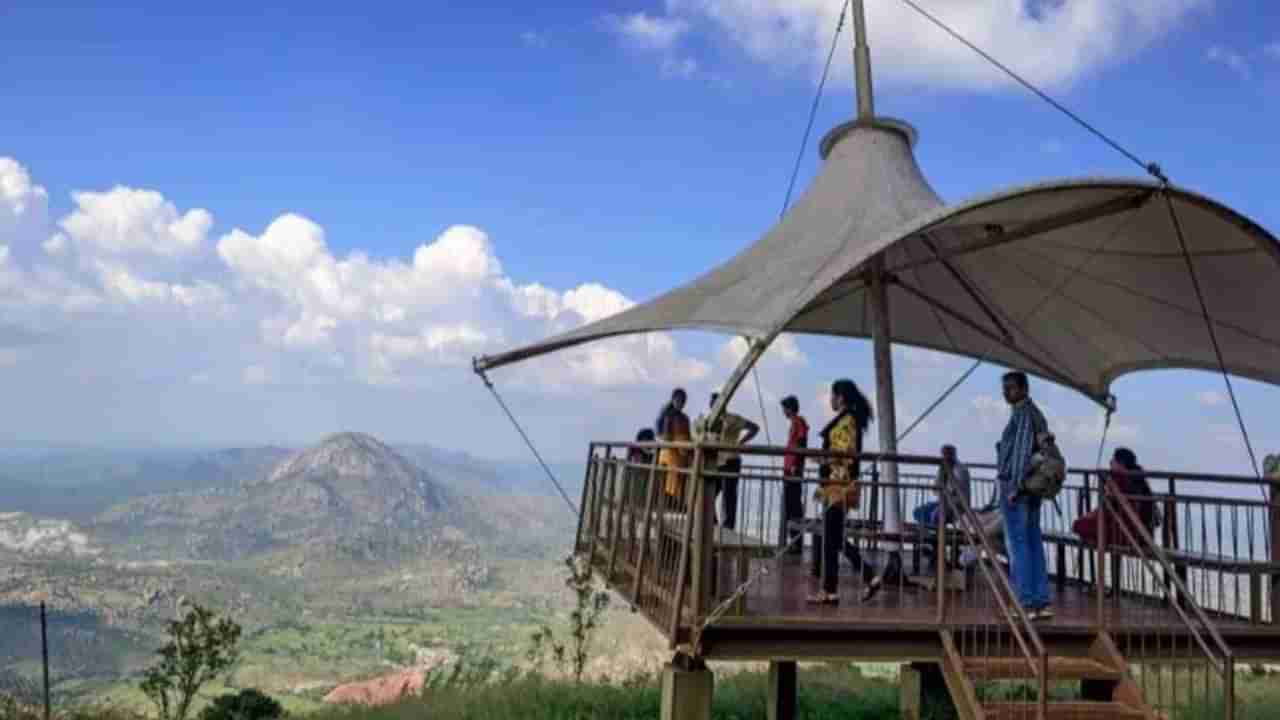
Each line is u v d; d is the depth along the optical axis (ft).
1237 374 35.04
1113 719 22.44
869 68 36.73
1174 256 29.91
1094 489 29.37
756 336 23.22
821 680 48.80
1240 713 38.86
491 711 40.19
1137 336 36.35
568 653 53.88
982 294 38.19
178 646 51.01
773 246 33.19
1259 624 25.98
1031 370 42.01
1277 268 27.81
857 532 27.20
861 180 34.47
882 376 33.12
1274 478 28.12
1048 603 25.09
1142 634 24.63
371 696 52.95
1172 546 28.55
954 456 27.12
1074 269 33.65
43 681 54.95
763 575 29.66
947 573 27.35
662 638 24.50
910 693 35.63
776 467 29.43
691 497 22.86
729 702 41.63
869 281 33.86
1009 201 24.07
